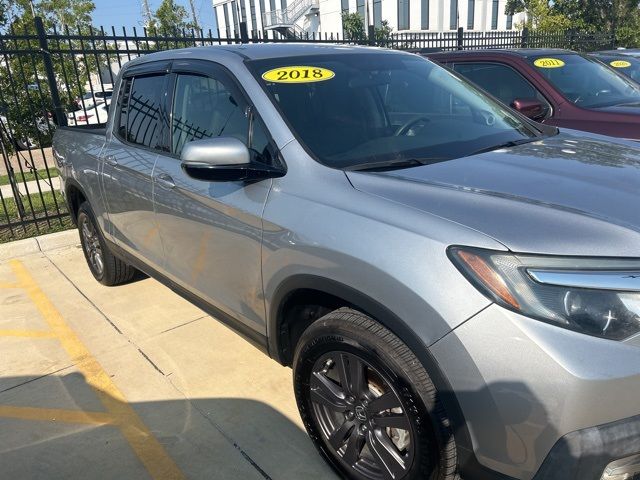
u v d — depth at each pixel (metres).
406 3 38.78
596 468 1.55
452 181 2.10
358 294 1.91
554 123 5.16
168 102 3.20
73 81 9.32
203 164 2.28
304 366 2.26
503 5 43.84
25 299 4.41
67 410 2.94
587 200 1.89
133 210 3.43
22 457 2.60
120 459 2.56
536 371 1.54
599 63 6.07
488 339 1.60
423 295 1.71
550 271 1.61
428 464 1.83
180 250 3.03
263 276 2.38
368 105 2.75
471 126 2.91
